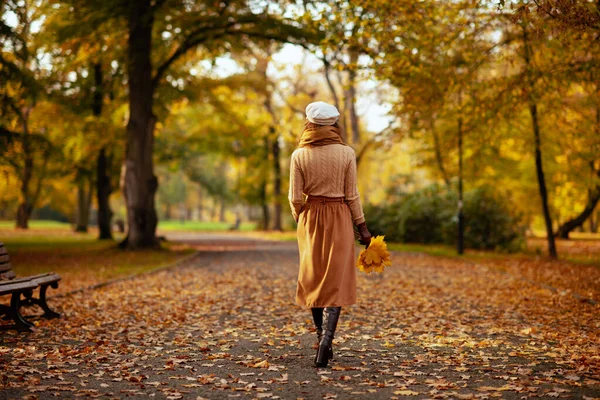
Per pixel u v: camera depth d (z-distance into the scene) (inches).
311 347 246.4
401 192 1311.5
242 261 776.9
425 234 1211.9
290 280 532.1
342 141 217.0
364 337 265.3
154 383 188.7
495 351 236.1
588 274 552.7
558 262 722.8
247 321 312.8
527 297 405.7
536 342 254.5
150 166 964.0
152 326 296.2
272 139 1758.1
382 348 243.6
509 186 1211.2
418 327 294.7
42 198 2311.8
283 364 215.3
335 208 212.2
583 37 401.1
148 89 959.6
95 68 1200.8
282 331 283.7
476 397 170.4
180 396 174.2
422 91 530.0
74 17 851.4
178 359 221.9
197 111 1589.6
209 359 224.1
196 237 1765.5
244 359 223.8
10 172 786.2
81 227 1866.4
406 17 487.8
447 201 1196.5
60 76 1135.0
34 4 853.2
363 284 498.6
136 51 942.4
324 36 800.3
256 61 1220.5
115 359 222.4
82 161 1416.1
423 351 237.3
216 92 1178.0
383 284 498.6
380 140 872.3
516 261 746.2
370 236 217.8
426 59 521.3
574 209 1344.7
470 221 1031.6
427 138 1069.1
